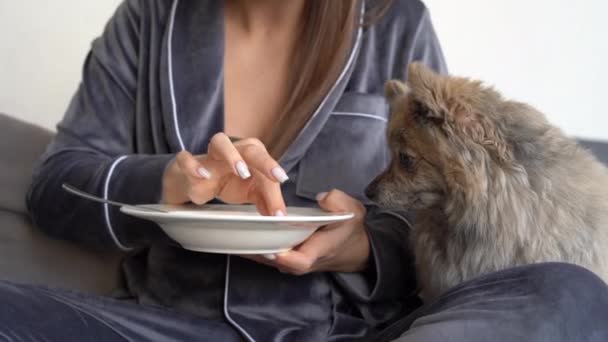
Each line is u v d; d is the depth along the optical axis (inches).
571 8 95.0
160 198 53.6
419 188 61.0
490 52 96.0
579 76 96.5
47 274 72.0
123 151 65.3
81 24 93.3
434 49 70.2
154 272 60.8
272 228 44.8
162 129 62.6
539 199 56.6
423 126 59.7
